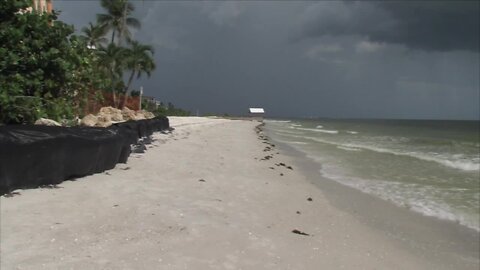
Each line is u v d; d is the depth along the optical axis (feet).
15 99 35.17
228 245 20.57
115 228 20.83
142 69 158.71
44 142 26.76
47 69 39.75
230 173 43.88
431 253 25.03
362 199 39.11
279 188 39.40
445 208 36.19
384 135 166.09
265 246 21.31
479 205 37.27
